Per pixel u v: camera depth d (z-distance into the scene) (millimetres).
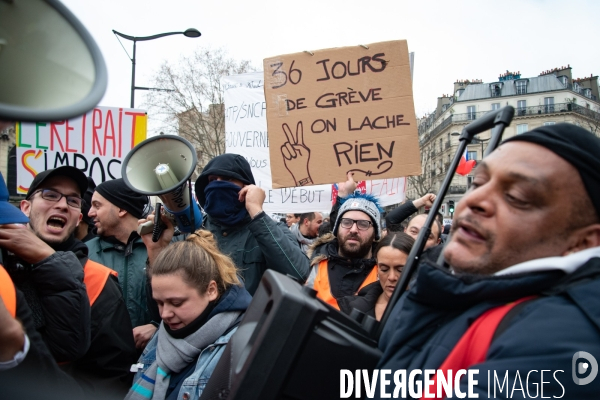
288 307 931
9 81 571
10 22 575
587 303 805
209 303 1724
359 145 3139
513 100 54406
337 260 2994
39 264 1683
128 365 2078
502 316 882
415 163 3068
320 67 3229
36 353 1388
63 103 562
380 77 3145
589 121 50375
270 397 907
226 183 2617
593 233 913
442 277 943
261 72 4840
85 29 606
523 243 916
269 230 2439
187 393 1589
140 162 2250
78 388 1557
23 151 4125
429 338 1000
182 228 2340
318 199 4453
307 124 3213
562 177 895
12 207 1289
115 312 2059
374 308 2414
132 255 2744
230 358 1127
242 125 4848
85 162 4270
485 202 949
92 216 2803
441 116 58219
